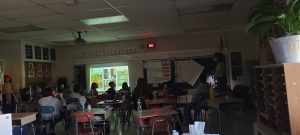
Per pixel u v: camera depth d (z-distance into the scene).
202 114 7.66
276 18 2.37
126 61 10.31
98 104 7.56
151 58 10.12
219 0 5.44
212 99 6.60
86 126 5.95
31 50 9.18
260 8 2.49
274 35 2.62
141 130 4.99
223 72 8.39
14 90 8.43
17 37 8.19
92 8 5.38
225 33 9.56
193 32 9.55
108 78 10.43
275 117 2.71
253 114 7.82
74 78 10.56
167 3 5.39
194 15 6.72
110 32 8.34
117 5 5.28
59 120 6.89
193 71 9.85
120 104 8.01
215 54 8.78
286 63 2.26
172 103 7.06
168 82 9.62
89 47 10.52
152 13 6.16
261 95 3.25
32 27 6.91
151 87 10.02
